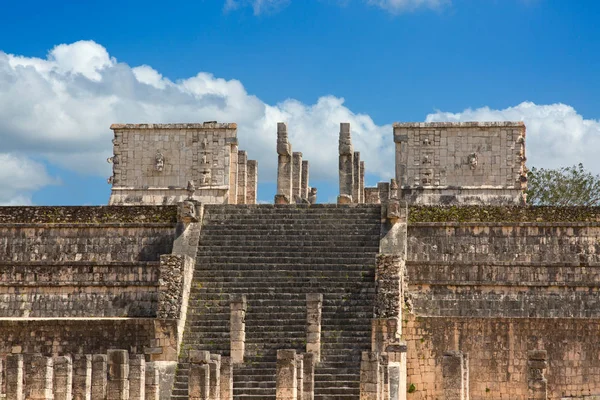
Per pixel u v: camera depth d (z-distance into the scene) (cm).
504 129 5838
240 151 6375
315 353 4228
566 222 4956
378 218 5000
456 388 3809
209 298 4603
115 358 3531
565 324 4481
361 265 4691
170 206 5150
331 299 4522
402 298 4588
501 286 4831
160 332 4397
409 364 4509
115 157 6009
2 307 4953
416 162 5875
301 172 7094
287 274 4678
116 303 4894
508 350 4491
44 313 4925
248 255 4806
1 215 5191
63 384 3419
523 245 4969
